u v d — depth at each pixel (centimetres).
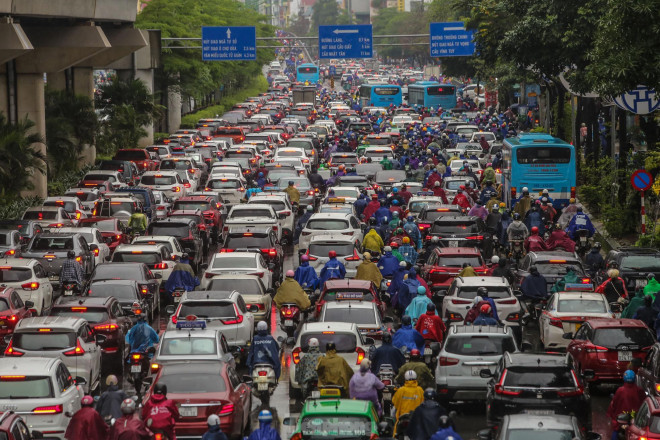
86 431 2483
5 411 2536
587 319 3825
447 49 12138
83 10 8919
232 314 3722
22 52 7619
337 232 5441
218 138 12150
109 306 3734
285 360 3891
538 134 7331
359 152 10269
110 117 11369
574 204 5988
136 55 13150
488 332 3145
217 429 2303
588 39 6825
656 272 4562
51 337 3288
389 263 4622
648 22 4341
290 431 3028
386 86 18250
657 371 2972
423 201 6188
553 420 2280
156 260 4856
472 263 4591
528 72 10306
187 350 3105
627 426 2553
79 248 5150
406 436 2492
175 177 7906
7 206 7069
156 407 2494
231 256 4556
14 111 8894
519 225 5475
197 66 14912
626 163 7044
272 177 8056
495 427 2578
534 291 4350
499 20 8012
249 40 11825
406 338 3253
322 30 11962
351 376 2906
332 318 3528
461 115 15775
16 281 4441
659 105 5116
